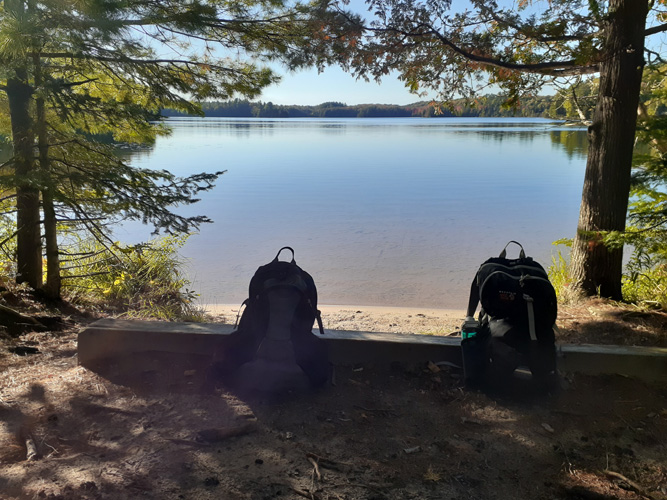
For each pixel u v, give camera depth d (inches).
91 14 216.7
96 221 298.4
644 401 150.8
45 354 189.8
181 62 284.8
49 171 261.0
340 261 527.8
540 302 148.8
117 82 301.7
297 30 289.6
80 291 342.3
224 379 154.6
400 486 113.3
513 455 126.3
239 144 2637.8
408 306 395.5
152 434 129.7
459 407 148.3
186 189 285.0
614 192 286.4
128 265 361.7
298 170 1483.8
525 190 1055.0
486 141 3097.9
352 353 174.2
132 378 160.6
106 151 297.3
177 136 3545.8
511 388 151.8
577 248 304.7
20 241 289.3
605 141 284.8
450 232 661.3
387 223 720.3
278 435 131.6
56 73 289.3
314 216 778.2
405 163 1713.8
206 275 481.4
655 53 273.3
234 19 279.1
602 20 261.0
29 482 108.3
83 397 148.0
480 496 111.2
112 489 107.3
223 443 127.1
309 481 113.6
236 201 921.5
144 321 188.2
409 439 132.2
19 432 128.5
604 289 295.4
